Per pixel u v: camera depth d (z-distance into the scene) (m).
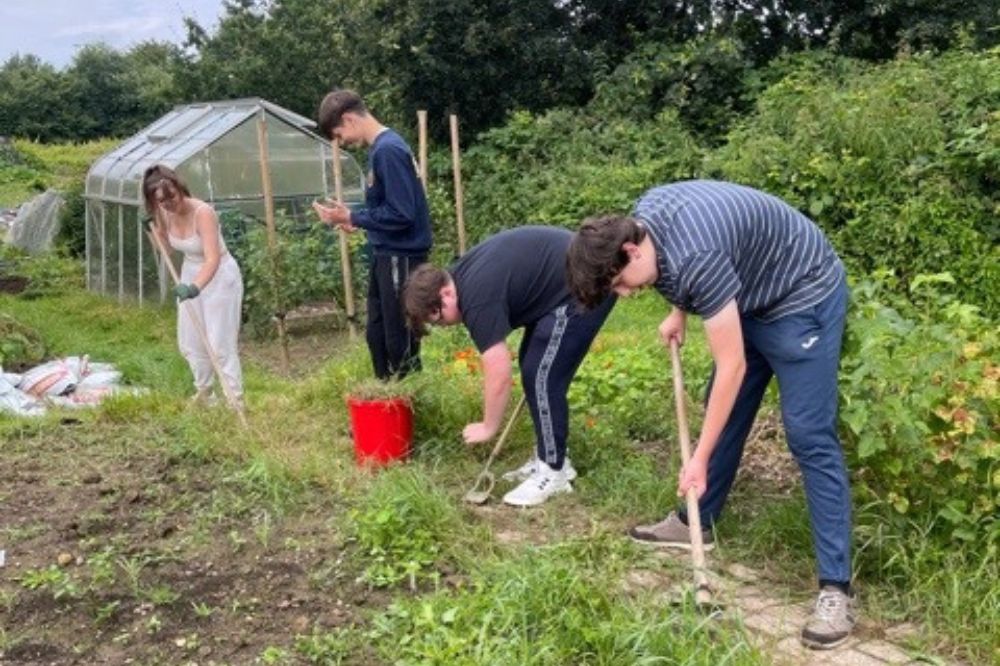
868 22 16.41
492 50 16.05
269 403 6.86
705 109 15.71
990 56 13.41
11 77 43.62
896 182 10.38
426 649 3.50
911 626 3.82
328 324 11.48
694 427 5.92
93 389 8.52
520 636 3.53
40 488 5.38
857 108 11.05
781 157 11.18
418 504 4.55
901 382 4.14
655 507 4.83
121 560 4.40
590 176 13.37
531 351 4.94
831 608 3.70
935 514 4.21
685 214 3.60
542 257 4.82
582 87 16.56
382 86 16.28
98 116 44.53
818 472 3.75
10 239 16.55
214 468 5.58
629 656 3.39
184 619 3.94
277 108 12.55
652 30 16.89
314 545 4.54
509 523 4.80
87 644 3.78
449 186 15.45
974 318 4.58
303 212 12.66
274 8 20.94
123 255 13.11
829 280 3.77
